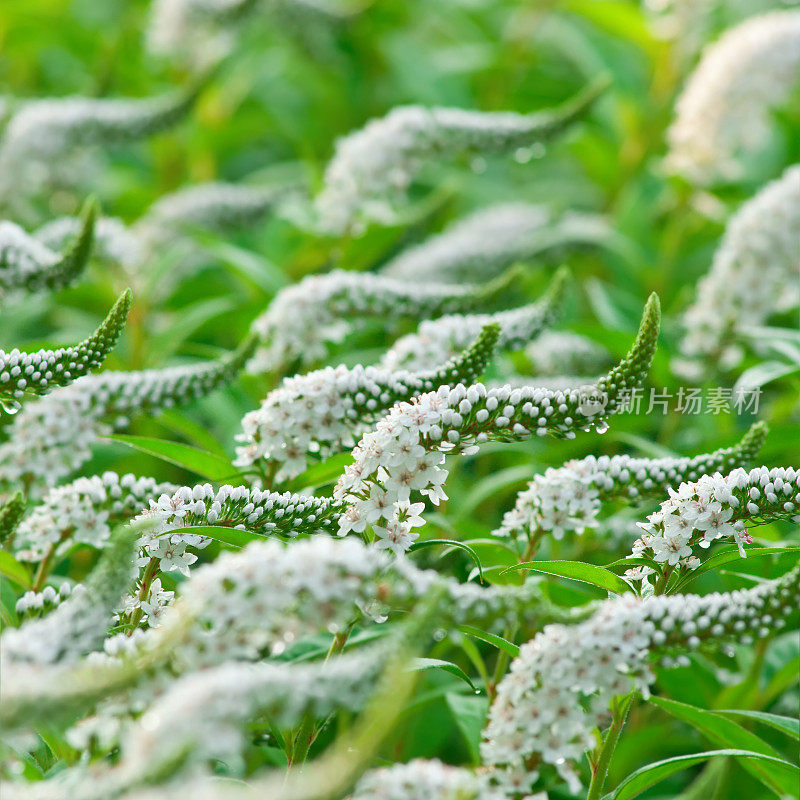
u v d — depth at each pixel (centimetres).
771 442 597
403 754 580
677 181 944
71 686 277
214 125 1120
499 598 338
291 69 1241
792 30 891
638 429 753
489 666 629
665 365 723
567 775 356
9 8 1144
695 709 430
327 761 286
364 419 453
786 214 744
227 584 312
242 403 696
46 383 420
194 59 1102
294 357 629
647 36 1068
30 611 402
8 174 878
